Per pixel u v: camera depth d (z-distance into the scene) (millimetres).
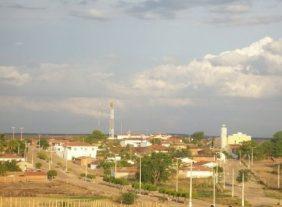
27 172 199375
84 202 135750
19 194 150375
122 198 138750
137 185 181375
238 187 198750
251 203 155375
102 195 154250
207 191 181500
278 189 195875
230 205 148625
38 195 149875
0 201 130500
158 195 164125
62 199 141750
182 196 160250
